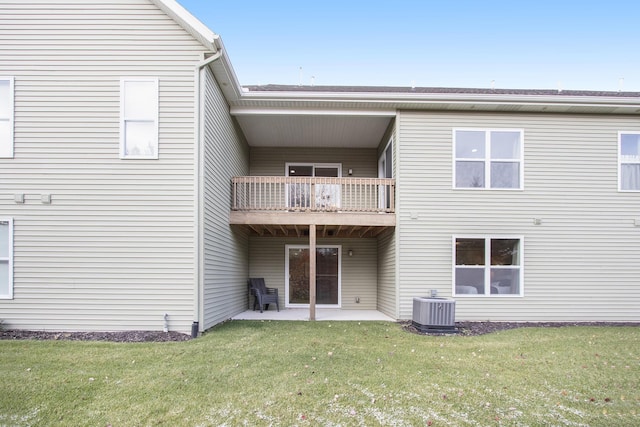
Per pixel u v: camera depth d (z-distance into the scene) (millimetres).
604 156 8531
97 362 4672
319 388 3982
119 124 6516
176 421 3256
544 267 8359
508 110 8516
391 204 8625
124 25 6570
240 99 8188
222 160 7863
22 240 6395
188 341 5840
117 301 6375
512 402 3738
